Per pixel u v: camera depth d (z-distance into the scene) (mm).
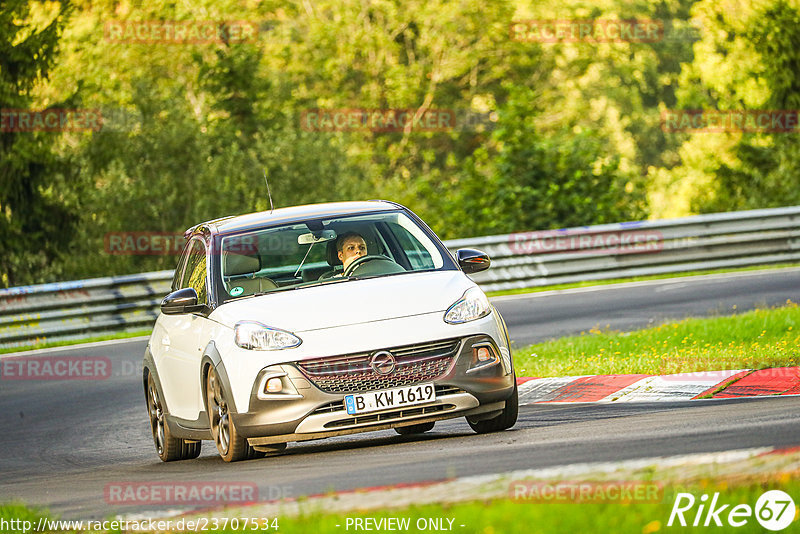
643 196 111562
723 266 80500
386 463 24969
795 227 81750
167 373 32656
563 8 187000
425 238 31891
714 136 130250
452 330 27672
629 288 72938
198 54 136375
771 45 126625
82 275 115438
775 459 19203
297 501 20078
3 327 69812
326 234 31578
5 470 36062
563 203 105438
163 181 119750
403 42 190125
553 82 192500
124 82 149375
